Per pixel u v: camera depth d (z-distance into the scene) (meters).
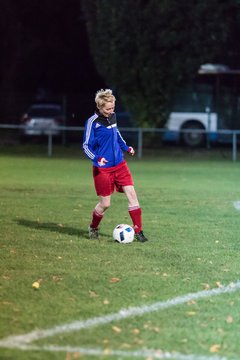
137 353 13.77
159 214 31.27
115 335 14.79
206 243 24.50
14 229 26.97
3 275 19.69
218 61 89.62
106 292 17.98
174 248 23.53
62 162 61.00
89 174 50.72
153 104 72.75
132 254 22.48
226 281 19.22
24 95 80.75
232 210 32.81
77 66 98.50
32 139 78.19
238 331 15.13
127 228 24.39
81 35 96.94
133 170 55.03
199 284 18.86
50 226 27.77
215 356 13.69
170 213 31.61
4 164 58.09
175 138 78.00
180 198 37.19
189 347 14.14
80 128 70.12
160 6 69.56
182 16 70.06
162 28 70.38
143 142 74.25
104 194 24.22
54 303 16.98
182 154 70.81
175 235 26.02
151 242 24.55
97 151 23.92
